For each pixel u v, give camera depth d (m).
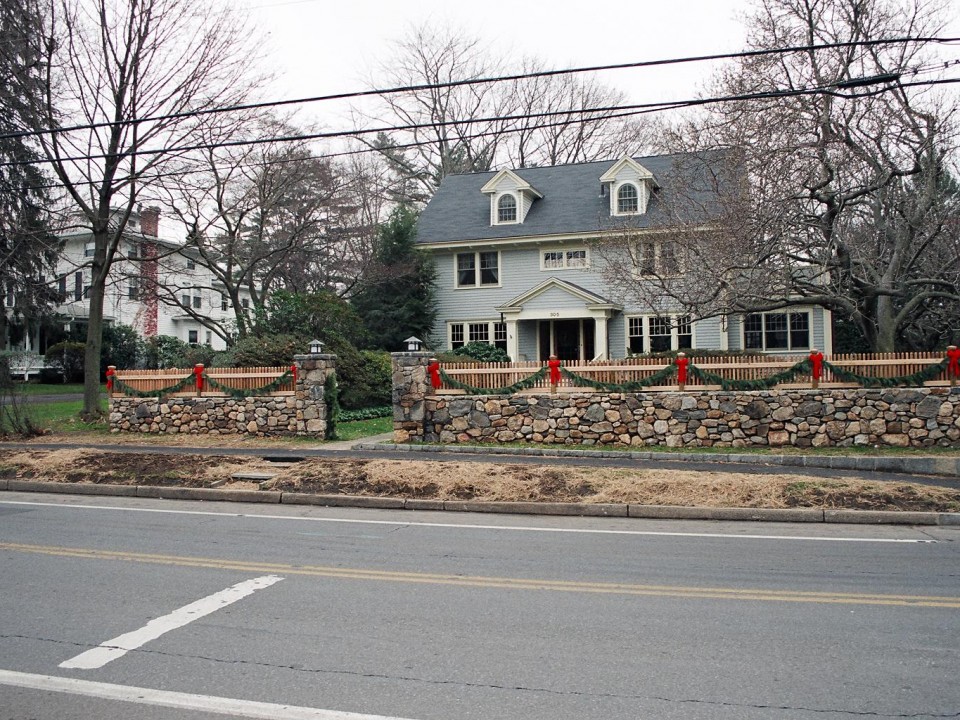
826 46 10.68
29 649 5.09
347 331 24.08
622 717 4.05
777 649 5.05
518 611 5.89
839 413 13.90
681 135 27.00
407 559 7.66
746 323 26.78
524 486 10.92
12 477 12.81
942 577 6.91
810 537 8.76
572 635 5.34
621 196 27.98
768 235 16.30
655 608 5.96
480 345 28.14
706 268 16.44
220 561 7.56
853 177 16.27
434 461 12.66
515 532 9.12
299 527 9.44
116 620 5.70
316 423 16.59
